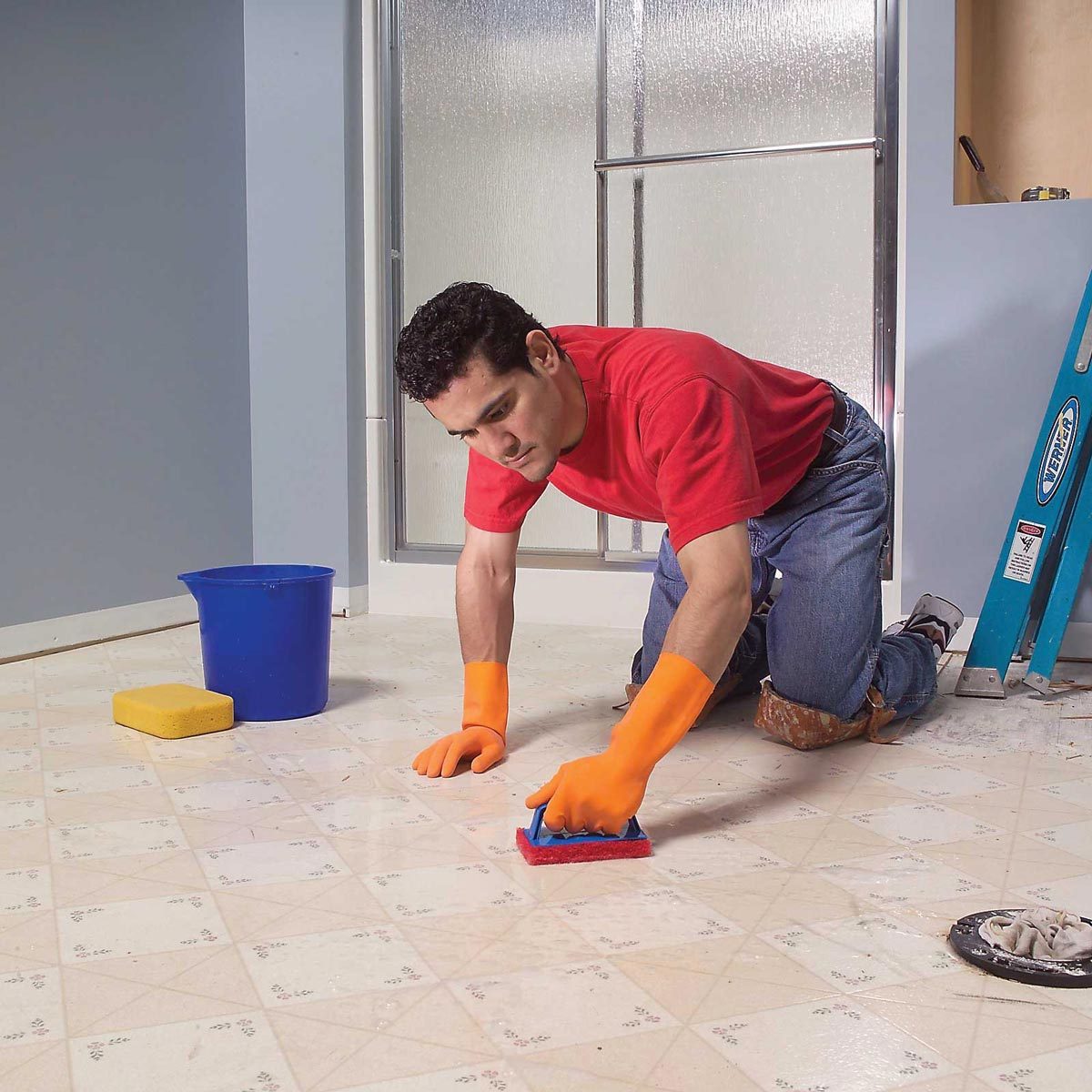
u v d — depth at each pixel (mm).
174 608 3107
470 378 1250
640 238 2941
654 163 2883
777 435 1624
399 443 3273
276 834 1442
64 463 2746
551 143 3008
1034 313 2549
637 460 1439
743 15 2803
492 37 3037
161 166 2998
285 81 3197
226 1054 916
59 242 2707
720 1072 884
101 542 2867
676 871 1311
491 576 1742
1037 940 1063
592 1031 947
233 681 2033
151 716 1925
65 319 2730
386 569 3291
